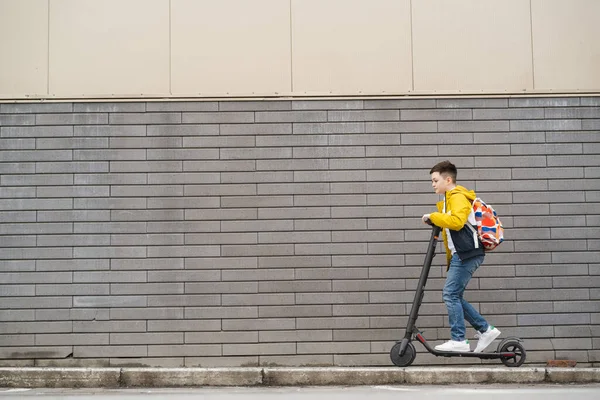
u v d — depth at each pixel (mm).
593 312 7281
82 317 7211
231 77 7402
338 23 7449
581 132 7414
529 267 7305
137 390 6551
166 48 7406
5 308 7215
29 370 6766
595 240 7332
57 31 7414
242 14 7445
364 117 7387
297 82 7402
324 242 7281
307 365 7188
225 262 7262
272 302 7234
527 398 5941
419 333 6766
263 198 7312
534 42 7414
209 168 7328
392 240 7285
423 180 7340
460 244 6598
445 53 7434
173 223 7285
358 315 7234
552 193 7359
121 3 7434
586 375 6719
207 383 6758
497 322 7262
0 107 7363
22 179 7309
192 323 7215
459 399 5926
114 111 7367
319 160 7348
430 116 7395
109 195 7297
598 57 7418
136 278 7238
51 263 7246
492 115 7410
